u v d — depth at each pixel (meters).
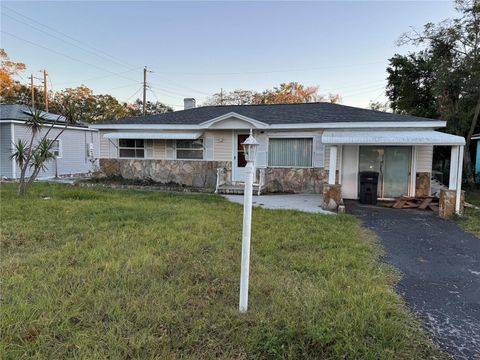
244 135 13.48
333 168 9.55
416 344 2.68
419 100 20.62
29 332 2.63
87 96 38.91
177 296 3.34
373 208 9.95
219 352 2.51
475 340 2.79
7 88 30.25
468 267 4.82
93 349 2.46
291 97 41.72
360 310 3.07
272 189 13.15
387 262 4.94
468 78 15.27
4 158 16.28
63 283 3.58
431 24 15.93
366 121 11.69
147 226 6.27
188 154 14.26
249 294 3.47
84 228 6.09
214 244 5.23
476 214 8.95
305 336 2.66
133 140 14.88
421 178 11.27
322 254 4.96
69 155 19.50
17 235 5.50
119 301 3.18
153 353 2.44
